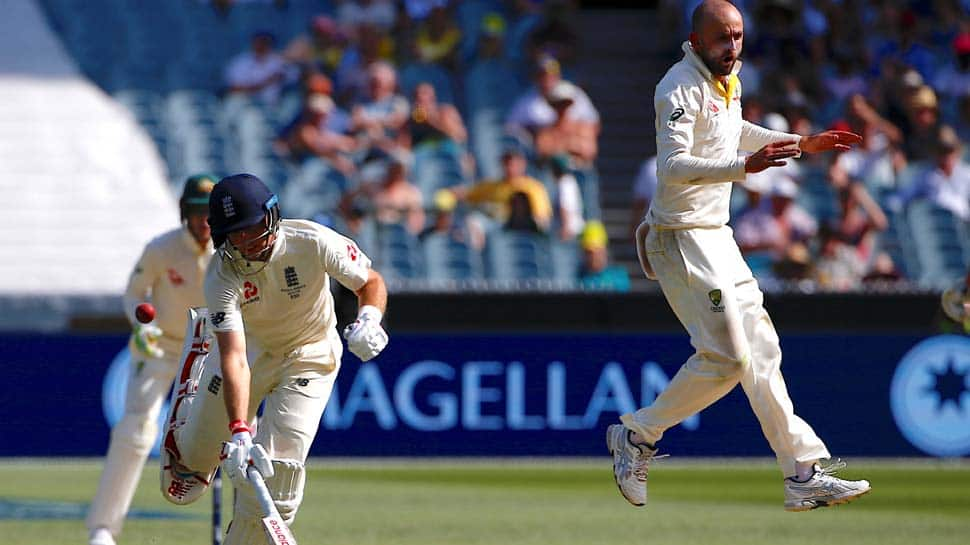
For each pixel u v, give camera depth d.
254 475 15.91
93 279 53.31
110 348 39.78
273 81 58.25
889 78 60.47
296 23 62.31
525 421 40.62
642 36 64.12
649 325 41.22
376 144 54.31
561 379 40.84
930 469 39.75
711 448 41.34
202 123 57.91
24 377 39.38
